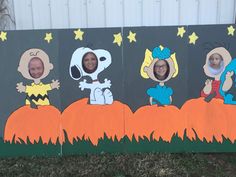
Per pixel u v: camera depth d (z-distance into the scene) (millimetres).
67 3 4109
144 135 3705
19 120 3666
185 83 3598
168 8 4121
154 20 4145
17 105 3633
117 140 3713
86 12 4133
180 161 3613
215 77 3578
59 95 3623
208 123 3670
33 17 4137
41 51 3539
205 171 3482
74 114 3662
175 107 3650
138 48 3543
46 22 4145
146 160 3600
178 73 3580
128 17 4141
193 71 3574
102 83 3604
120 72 3584
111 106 3650
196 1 4102
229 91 3596
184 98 3627
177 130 3693
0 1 4070
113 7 4125
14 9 4113
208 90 3602
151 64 3568
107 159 3633
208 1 4098
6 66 3551
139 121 3680
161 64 3566
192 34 3516
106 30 3520
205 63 3555
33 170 3488
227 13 4113
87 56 3555
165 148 3734
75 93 3619
